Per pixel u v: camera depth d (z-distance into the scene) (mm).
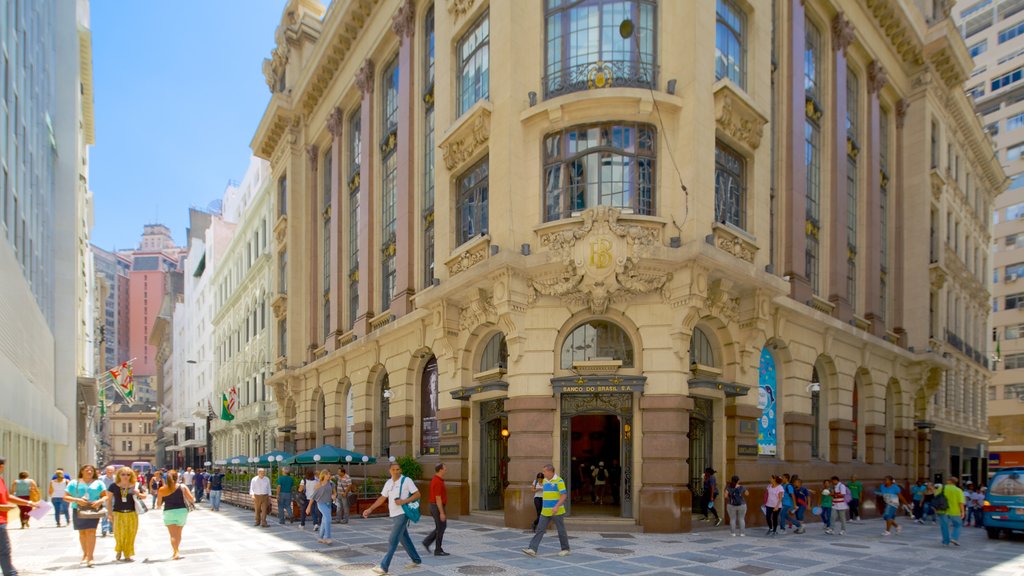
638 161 17359
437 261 21078
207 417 57500
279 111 37719
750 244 18172
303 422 34062
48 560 12766
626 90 16891
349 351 28000
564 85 17719
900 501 24109
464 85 21047
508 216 17375
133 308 189625
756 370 18578
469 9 20500
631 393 16500
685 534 15453
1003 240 59000
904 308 29812
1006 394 56500
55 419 33312
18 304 22281
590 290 16391
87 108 55562
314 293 34625
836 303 23156
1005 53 61219
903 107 30656
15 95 22922
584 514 17094
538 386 16703
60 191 38812
